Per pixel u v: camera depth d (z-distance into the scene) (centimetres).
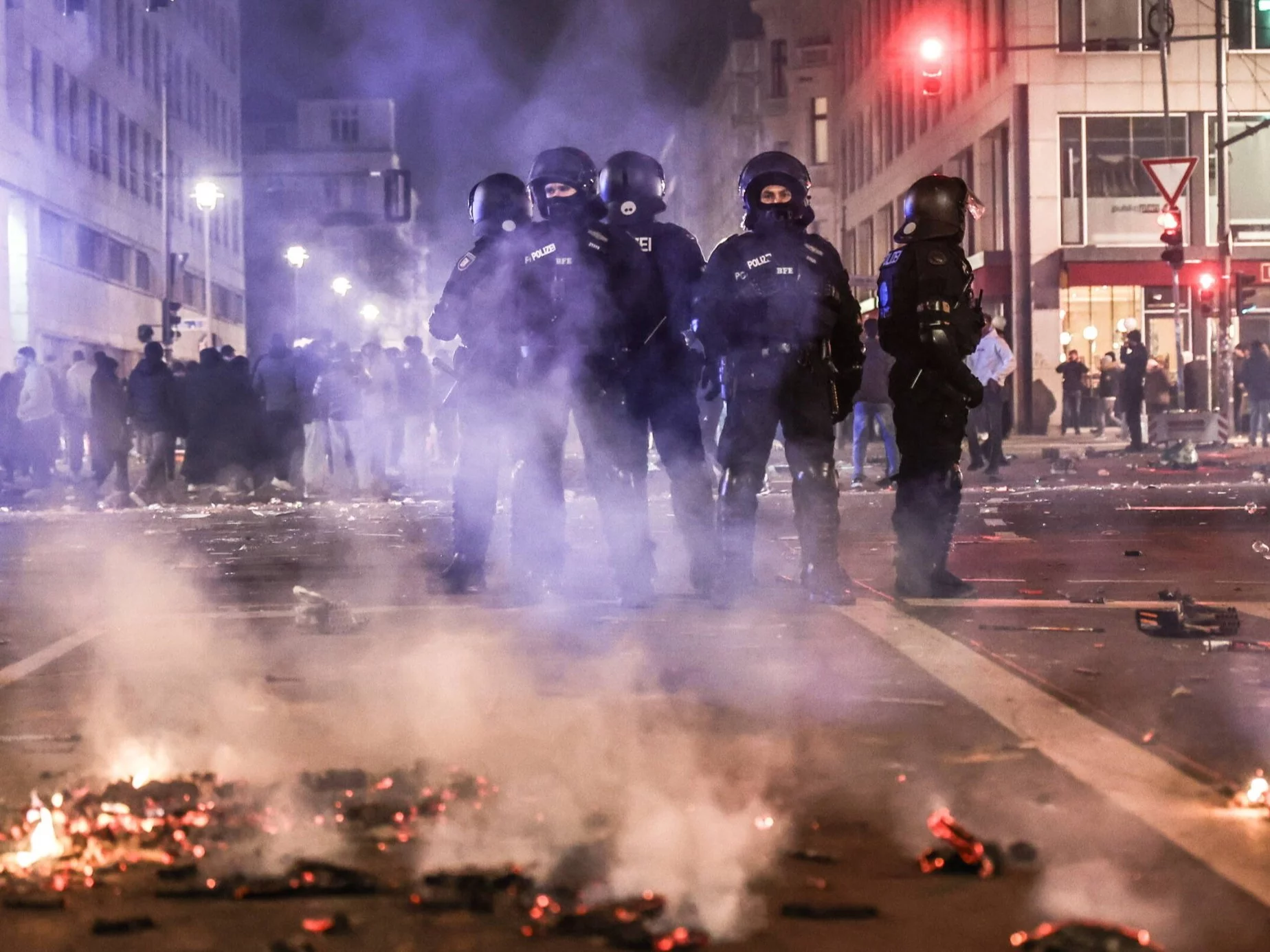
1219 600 1241
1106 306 6269
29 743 753
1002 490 2675
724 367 1220
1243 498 2434
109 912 493
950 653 983
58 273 6588
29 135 6138
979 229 6731
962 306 1230
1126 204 6159
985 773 664
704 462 1272
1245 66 6103
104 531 2230
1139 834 570
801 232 1220
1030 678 889
